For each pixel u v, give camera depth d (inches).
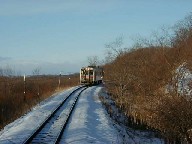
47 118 889.5
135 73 1417.3
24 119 930.1
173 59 1352.1
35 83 1999.3
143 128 1055.6
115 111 1290.6
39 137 689.6
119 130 901.8
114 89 1727.4
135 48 1644.9
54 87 2162.9
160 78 1250.0
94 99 1551.4
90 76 2556.6
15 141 639.1
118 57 1628.9
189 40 1492.4
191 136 744.3
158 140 919.0
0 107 1224.2
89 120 935.7
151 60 1450.5
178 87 910.4
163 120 802.2
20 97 1465.3
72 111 1095.6
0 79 1822.1
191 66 1066.1
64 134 721.0
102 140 699.4
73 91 1855.3
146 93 1161.4
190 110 762.8
